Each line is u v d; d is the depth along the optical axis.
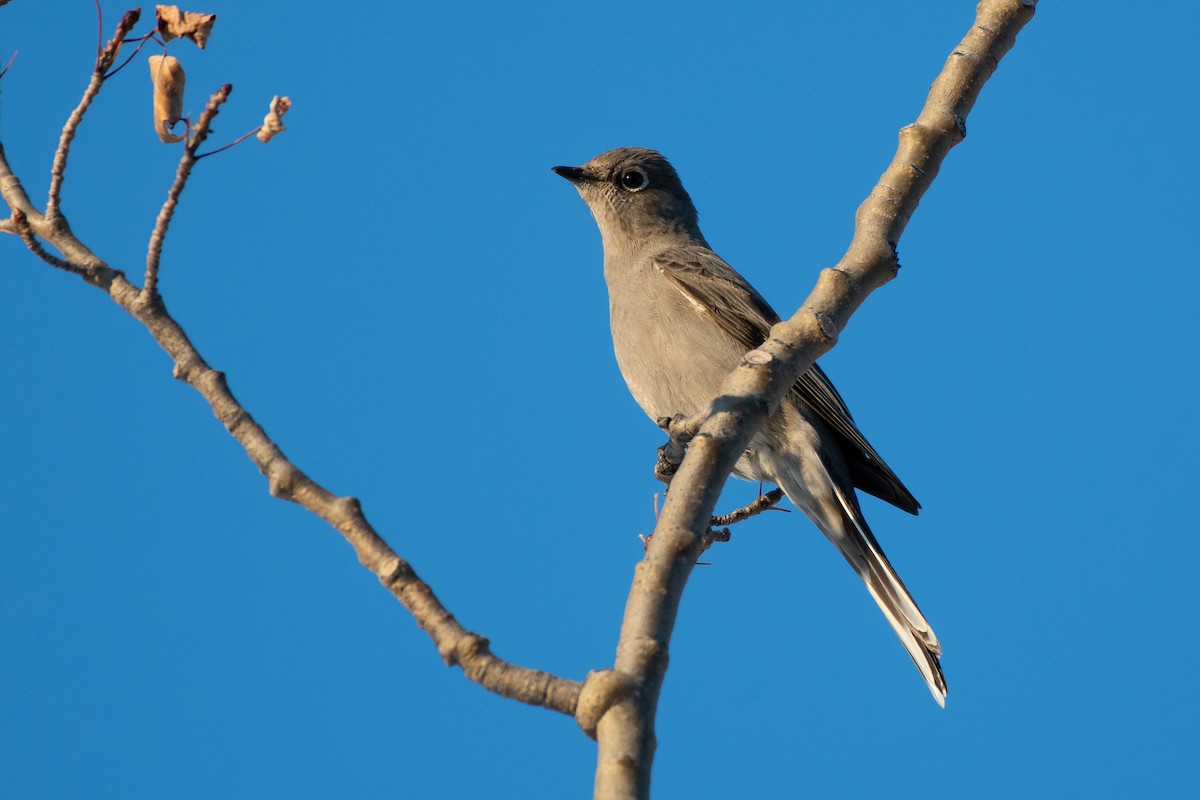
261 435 6.48
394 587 6.21
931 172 8.57
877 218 8.33
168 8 6.78
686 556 6.67
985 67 8.88
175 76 6.72
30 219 6.81
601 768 5.79
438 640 6.12
